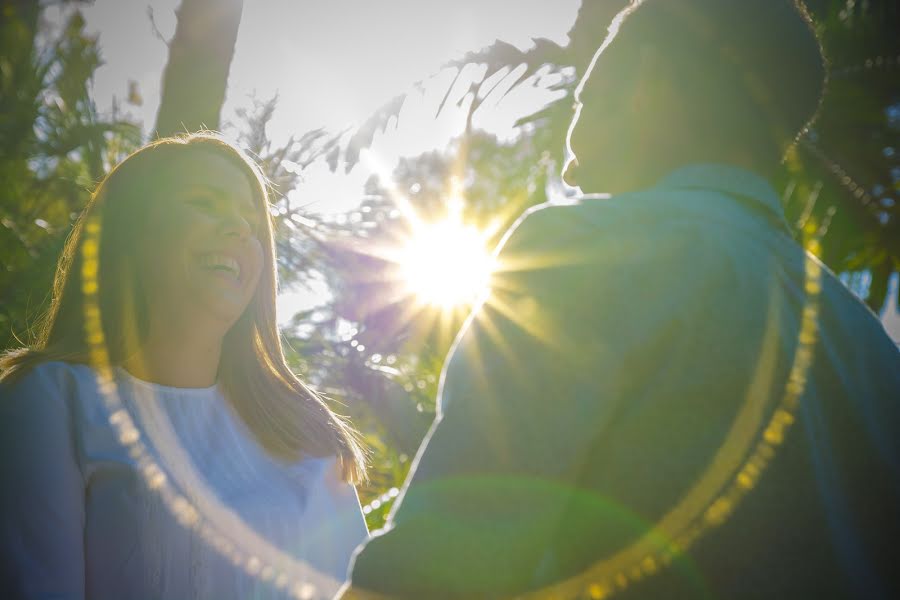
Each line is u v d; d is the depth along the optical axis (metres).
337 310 3.83
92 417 1.77
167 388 1.92
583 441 0.91
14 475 1.63
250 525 1.86
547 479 0.90
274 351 2.14
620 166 1.13
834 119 4.11
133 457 1.77
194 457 1.87
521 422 0.92
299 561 1.93
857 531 0.95
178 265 1.90
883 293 4.12
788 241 1.08
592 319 0.94
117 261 1.94
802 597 0.91
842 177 4.07
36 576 1.58
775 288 1.00
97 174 3.94
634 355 0.93
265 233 2.13
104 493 1.73
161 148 2.01
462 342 0.99
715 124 1.08
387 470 3.43
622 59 1.13
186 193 1.95
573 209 1.01
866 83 4.12
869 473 0.97
